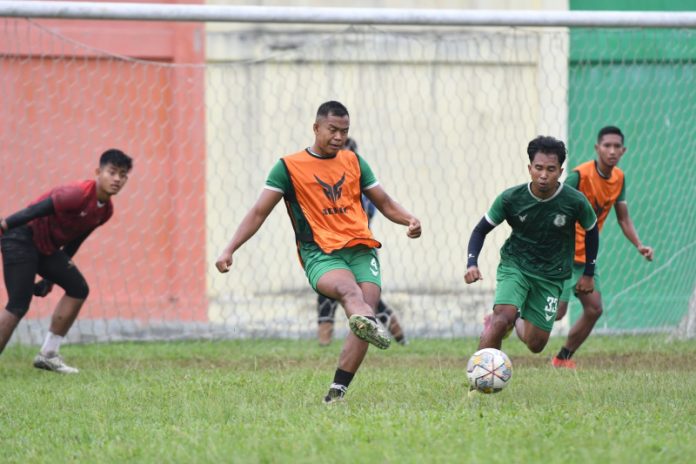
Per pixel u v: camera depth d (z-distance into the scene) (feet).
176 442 57.21
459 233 126.41
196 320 126.62
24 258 90.99
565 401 69.72
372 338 65.31
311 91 129.49
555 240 76.18
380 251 128.88
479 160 130.52
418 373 88.79
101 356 107.24
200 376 88.53
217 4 130.00
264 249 128.16
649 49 130.62
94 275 126.41
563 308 97.04
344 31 120.06
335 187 71.67
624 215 99.55
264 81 128.88
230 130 128.57
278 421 62.34
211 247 128.06
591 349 110.93
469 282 74.90
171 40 128.26
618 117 130.93
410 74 130.00
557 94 130.00
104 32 127.24
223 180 128.57
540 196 74.69
